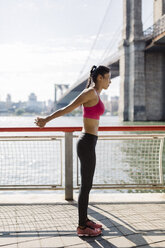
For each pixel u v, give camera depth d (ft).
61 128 10.14
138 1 163.43
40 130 10.00
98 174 20.63
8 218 8.59
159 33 145.28
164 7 165.68
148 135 10.59
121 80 174.70
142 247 6.72
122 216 8.71
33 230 7.71
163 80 166.81
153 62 167.02
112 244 6.89
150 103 165.89
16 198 10.64
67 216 8.77
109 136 10.34
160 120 165.89
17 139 10.37
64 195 11.05
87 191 7.29
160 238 7.20
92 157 7.11
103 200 10.32
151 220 8.38
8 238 7.22
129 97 166.91
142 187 10.96
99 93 7.26
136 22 163.32
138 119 160.45
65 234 7.48
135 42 161.99
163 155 49.62
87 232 7.27
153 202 10.09
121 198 10.59
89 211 9.16
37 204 9.93
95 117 7.05
